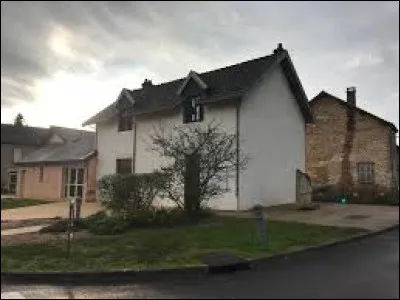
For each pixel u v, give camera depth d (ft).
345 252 42.42
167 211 59.21
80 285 31.35
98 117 102.12
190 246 42.73
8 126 192.34
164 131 86.17
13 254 39.40
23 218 68.28
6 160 180.45
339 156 114.42
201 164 61.52
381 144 109.29
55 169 110.83
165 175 60.08
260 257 38.29
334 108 116.37
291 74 86.38
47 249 41.50
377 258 39.45
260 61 82.84
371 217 65.36
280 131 84.89
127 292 29.40
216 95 77.97
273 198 81.46
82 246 43.01
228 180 75.10
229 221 59.21
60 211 79.10
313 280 31.96
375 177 109.29
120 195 57.98
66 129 140.77
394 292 28.81
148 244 43.65
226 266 35.60
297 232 50.93
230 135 71.41
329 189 109.09
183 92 84.33
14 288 30.58
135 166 92.79
